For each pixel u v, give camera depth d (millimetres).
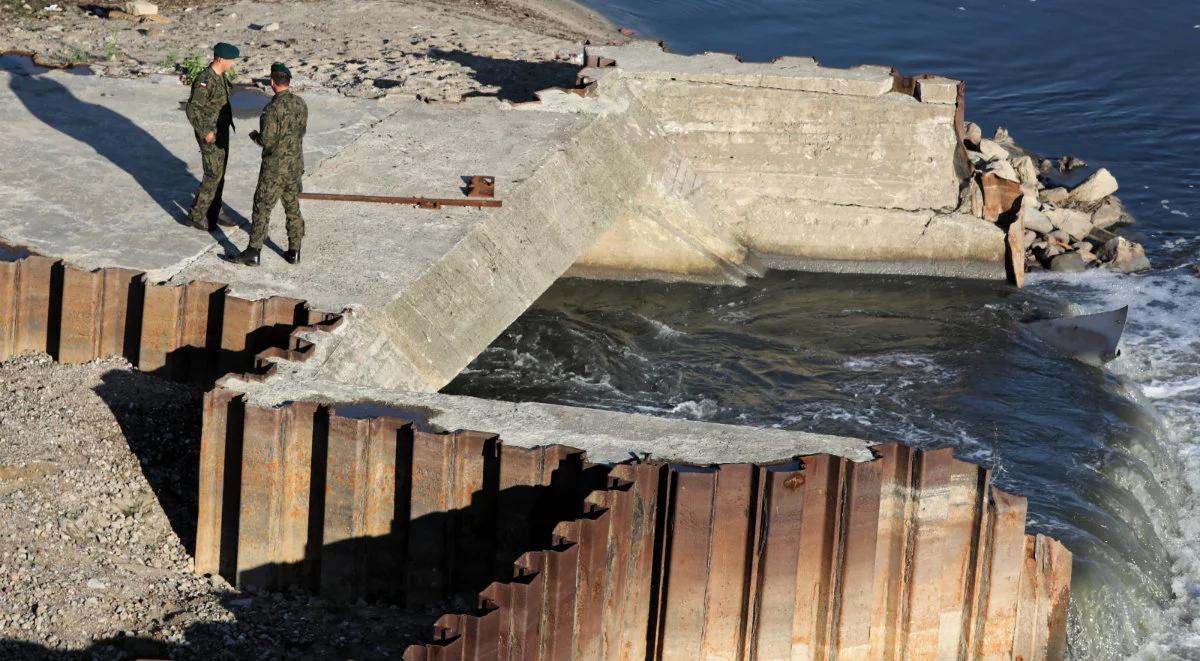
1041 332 20734
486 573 11914
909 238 22453
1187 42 36594
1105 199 26328
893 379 19312
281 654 11156
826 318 21234
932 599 12211
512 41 26625
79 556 11914
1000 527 12195
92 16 26688
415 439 11617
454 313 15477
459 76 23688
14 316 14430
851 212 22359
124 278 14234
